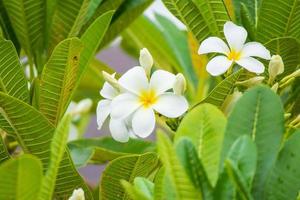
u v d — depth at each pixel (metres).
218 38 0.80
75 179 0.76
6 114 0.73
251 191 0.60
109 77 0.75
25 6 0.92
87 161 0.88
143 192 0.59
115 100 0.73
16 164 0.52
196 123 0.58
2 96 0.72
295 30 0.85
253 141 0.60
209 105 0.58
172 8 0.88
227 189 0.55
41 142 0.75
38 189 0.54
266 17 0.85
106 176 0.74
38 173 0.53
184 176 0.53
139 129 0.71
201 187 0.55
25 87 0.82
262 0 0.84
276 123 0.62
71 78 0.83
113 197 0.75
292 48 0.83
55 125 0.85
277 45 0.83
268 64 0.83
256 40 0.87
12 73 0.80
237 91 0.79
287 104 0.88
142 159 0.73
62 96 0.84
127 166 0.73
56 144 0.57
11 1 0.92
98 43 0.84
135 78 0.73
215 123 0.58
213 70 0.77
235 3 0.93
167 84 0.73
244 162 0.57
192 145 0.55
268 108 0.63
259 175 0.61
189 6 0.86
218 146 0.58
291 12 0.84
